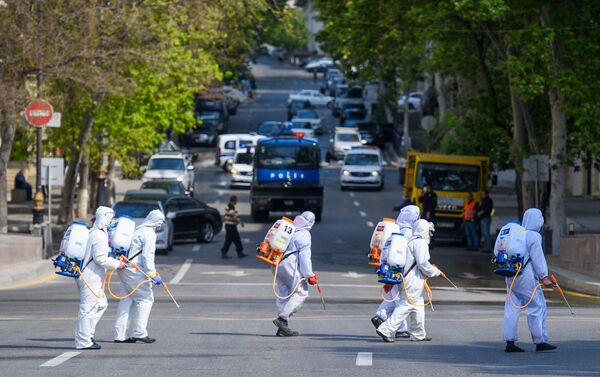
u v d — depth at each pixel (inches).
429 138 4808.1
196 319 1558.8
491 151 3602.4
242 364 1069.1
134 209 2957.7
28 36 2709.2
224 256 2856.8
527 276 1176.8
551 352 1178.6
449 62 3686.0
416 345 1243.2
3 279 2236.7
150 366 1055.6
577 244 2445.9
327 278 2440.9
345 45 3496.6
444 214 3324.3
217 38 3595.0
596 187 4781.0
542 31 2906.0
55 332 1362.0
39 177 2768.2
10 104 2694.4
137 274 1227.2
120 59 3002.0
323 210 4399.6
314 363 1077.8
